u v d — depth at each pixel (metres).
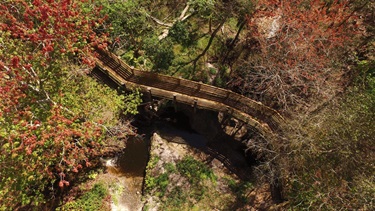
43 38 14.78
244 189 19.94
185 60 23.16
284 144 17.44
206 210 19.02
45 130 14.12
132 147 21.52
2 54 14.95
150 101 21.08
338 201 14.32
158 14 25.00
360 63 19.42
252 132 21.28
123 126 19.70
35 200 15.56
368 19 21.77
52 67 16.12
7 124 13.73
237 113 20.02
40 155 15.20
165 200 19.16
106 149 20.48
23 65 14.17
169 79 20.58
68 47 15.96
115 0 21.97
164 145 21.20
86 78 18.23
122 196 19.22
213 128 22.64
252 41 23.41
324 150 15.38
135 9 22.09
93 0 20.73
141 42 22.84
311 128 16.36
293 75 18.44
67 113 16.28
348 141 14.61
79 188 18.83
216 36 24.25
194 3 22.33
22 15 17.36
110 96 18.64
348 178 14.65
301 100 19.41
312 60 18.81
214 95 20.56
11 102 13.69
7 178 14.17
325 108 16.80
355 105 15.53
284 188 18.33
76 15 16.22
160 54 22.05
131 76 21.09
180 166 20.38
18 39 16.41
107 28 21.17
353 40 21.30
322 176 15.40
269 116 19.88
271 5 21.16
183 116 23.02
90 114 17.19
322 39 18.89
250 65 21.30
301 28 19.47
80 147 18.30
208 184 19.97
